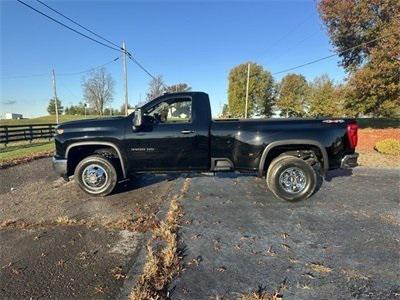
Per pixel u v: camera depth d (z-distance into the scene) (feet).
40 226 15.11
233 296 9.52
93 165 19.75
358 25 86.94
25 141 69.87
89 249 12.63
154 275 10.41
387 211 16.63
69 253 12.30
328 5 88.89
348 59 98.07
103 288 10.01
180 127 18.70
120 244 13.05
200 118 18.71
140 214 16.57
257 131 18.01
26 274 10.85
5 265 11.48
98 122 19.51
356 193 19.93
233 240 13.26
